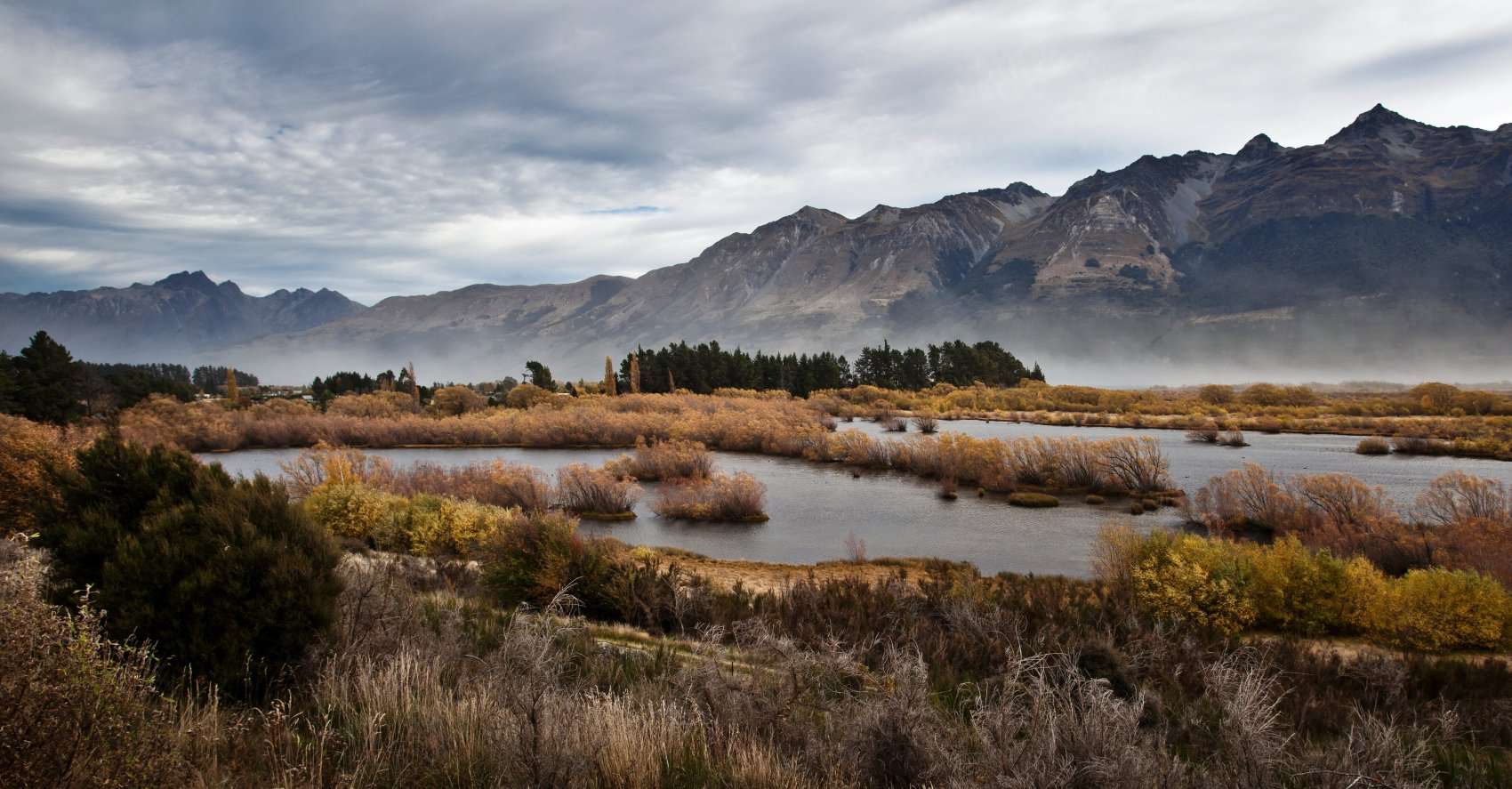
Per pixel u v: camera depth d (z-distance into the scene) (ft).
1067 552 60.23
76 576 17.87
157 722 10.95
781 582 47.11
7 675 9.41
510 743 12.59
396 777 11.98
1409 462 106.73
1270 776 15.19
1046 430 166.61
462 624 24.29
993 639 26.32
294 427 158.40
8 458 40.73
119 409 197.16
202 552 16.90
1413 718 22.27
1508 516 57.62
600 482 80.79
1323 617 35.70
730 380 306.96
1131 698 20.61
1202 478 95.25
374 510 53.11
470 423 167.02
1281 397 213.25
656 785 12.65
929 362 338.95
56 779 9.09
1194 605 35.47
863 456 116.06
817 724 16.69
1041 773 13.33
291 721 13.83
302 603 17.49
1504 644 33.06
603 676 20.65
